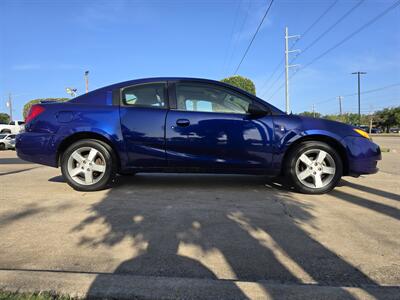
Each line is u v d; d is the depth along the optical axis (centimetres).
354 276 255
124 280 240
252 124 496
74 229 347
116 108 505
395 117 8969
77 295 223
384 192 518
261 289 230
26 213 400
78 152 506
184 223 364
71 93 2820
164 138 496
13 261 276
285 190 524
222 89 510
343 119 9925
